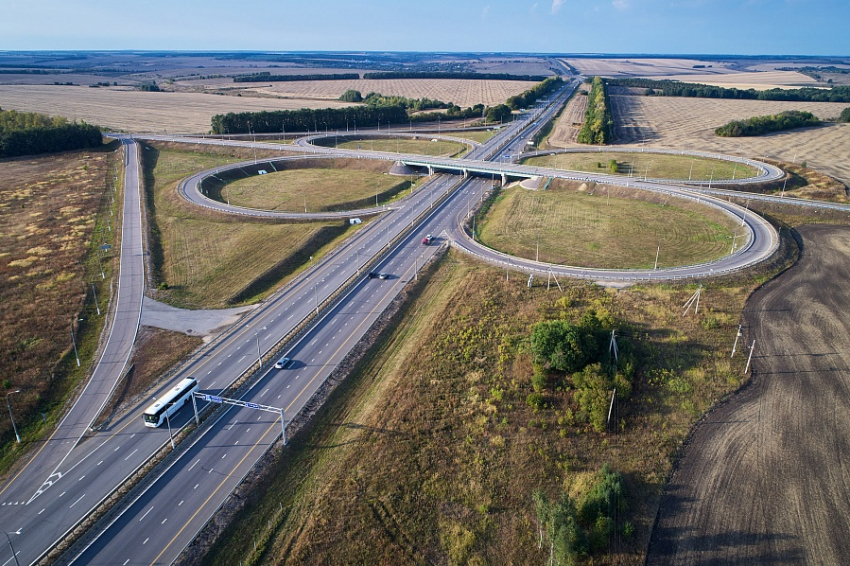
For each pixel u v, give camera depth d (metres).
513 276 129.25
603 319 103.81
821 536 65.00
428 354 98.94
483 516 69.31
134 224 166.38
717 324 106.19
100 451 78.00
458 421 83.75
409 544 65.50
